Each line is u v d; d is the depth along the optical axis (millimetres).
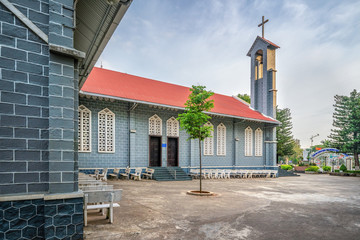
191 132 11406
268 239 5293
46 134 4332
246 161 25453
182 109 19891
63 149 4402
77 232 4430
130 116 17875
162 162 19531
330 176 30281
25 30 4234
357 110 35812
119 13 5602
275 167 26562
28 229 4055
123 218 6477
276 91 27391
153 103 17750
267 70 27422
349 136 37406
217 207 8398
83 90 14898
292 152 43062
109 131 17125
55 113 4363
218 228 5941
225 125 24141
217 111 22141
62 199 4309
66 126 4457
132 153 17734
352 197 11961
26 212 4055
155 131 19469
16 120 4078
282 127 42531
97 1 5410
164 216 6906
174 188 13227
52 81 4375
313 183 19453
